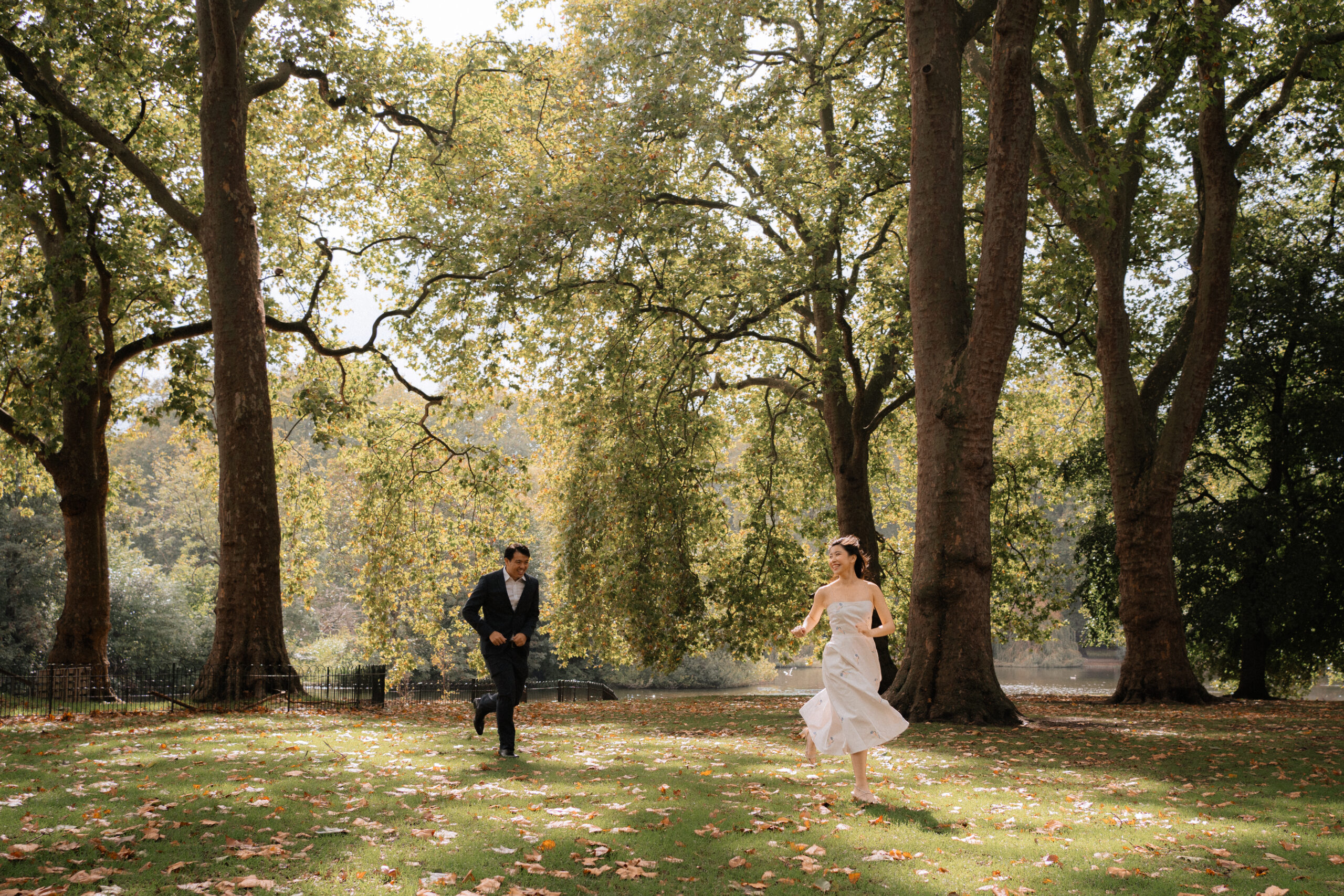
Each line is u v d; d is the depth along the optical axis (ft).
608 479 75.10
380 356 79.51
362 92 67.51
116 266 63.62
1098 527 84.23
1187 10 44.98
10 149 54.29
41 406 56.80
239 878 13.33
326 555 164.04
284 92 74.59
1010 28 40.34
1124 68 52.13
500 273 63.31
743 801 20.25
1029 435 96.63
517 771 24.23
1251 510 73.10
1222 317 59.72
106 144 55.26
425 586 87.71
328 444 69.41
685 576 72.18
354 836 16.08
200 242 55.31
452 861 14.60
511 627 27.76
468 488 86.89
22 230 65.00
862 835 17.21
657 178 63.98
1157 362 66.85
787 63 69.51
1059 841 17.35
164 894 12.43
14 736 30.04
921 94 44.98
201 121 52.70
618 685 170.60
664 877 14.25
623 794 20.76
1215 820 19.84
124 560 126.11
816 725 21.43
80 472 60.13
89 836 15.47
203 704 46.19
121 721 37.01
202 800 18.52
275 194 75.61
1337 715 52.01
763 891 13.69
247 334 51.57
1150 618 61.57
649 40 62.28
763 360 90.43
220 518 50.83
